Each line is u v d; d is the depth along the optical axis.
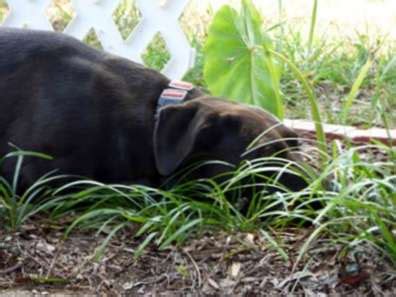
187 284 4.09
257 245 4.27
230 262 4.18
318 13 8.69
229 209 4.44
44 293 4.05
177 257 4.21
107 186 4.46
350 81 6.74
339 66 6.87
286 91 6.49
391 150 4.58
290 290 4.02
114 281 4.11
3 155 4.75
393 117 6.12
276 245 4.13
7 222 4.47
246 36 5.57
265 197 4.34
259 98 5.56
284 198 4.27
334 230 4.28
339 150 4.80
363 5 9.05
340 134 5.61
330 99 6.53
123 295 4.04
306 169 4.49
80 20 6.82
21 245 4.30
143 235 4.37
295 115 6.20
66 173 4.66
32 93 4.77
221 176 4.51
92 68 4.81
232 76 5.59
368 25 8.15
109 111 4.70
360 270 4.07
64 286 4.10
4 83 4.80
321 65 6.83
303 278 4.06
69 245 4.32
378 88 5.91
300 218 4.32
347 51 7.36
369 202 4.18
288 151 4.55
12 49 4.88
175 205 4.49
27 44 4.89
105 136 4.68
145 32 6.73
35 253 4.26
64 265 4.20
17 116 4.75
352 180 4.42
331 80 6.76
